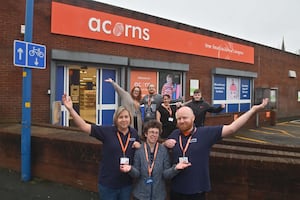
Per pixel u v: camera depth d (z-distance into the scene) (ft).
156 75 43.11
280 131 50.01
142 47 40.68
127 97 19.47
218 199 13.50
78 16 33.22
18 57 17.29
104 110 36.60
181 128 10.25
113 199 10.83
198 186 9.84
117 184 10.71
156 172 10.33
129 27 38.60
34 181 18.20
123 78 38.04
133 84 39.83
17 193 16.42
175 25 45.47
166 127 18.62
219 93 55.93
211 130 10.09
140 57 40.45
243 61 60.95
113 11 36.73
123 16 37.88
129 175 10.68
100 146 16.15
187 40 47.60
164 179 10.52
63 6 31.94
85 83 34.81
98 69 36.09
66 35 32.35
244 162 13.00
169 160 10.63
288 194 12.34
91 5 34.42
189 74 48.52
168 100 18.88
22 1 28.91
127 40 38.42
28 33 18.08
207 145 10.01
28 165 18.29
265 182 12.73
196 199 9.91
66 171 17.57
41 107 30.35
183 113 10.15
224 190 13.39
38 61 18.49
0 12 27.63
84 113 34.58
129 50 38.93
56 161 17.95
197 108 18.86
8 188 17.13
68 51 32.01
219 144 16.31
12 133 20.01
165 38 43.75
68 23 32.37
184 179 9.92
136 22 39.45
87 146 16.63
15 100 28.53
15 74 28.53
